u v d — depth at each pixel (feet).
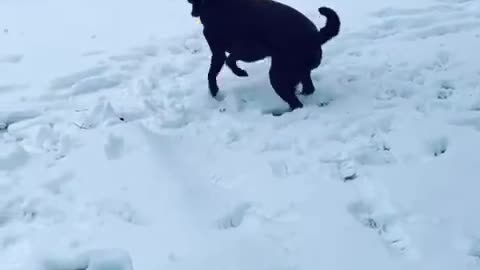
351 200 11.49
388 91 14.64
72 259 10.45
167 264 10.40
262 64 16.30
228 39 14.21
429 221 10.90
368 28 17.62
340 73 15.49
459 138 12.76
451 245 10.44
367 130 13.29
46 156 13.05
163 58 16.72
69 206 11.75
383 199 11.48
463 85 14.53
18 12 20.31
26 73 16.08
